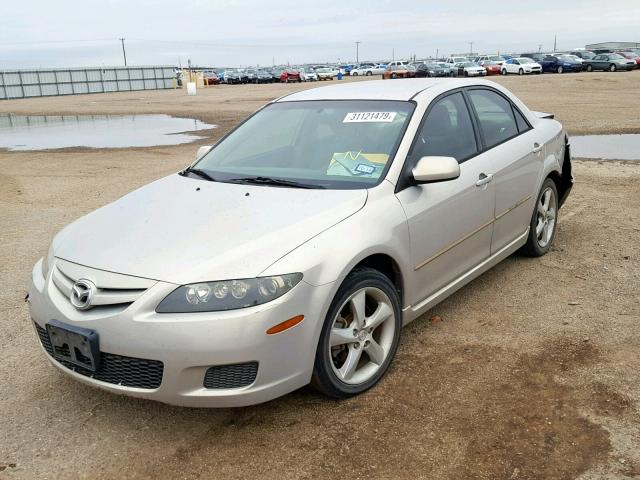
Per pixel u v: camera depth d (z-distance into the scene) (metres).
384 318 3.51
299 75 59.94
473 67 46.50
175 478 2.83
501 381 3.51
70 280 3.17
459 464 2.83
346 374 3.33
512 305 4.56
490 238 4.54
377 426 3.14
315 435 3.09
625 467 2.75
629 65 43.72
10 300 5.08
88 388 3.64
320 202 3.44
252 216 3.33
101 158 13.86
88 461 2.97
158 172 11.47
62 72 59.97
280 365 2.96
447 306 4.59
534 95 25.06
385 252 3.42
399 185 3.68
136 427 3.23
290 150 4.17
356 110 4.25
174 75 70.88
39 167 12.80
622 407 3.19
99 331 2.95
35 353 4.12
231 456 2.96
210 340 2.81
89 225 3.63
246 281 2.89
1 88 54.47
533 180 5.07
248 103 30.92
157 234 3.27
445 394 3.40
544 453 2.87
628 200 7.47
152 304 2.88
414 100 4.16
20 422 3.31
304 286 2.98
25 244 6.75
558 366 3.64
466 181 4.14
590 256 5.52
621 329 4.09
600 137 13.57
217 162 4.36
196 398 2.90
